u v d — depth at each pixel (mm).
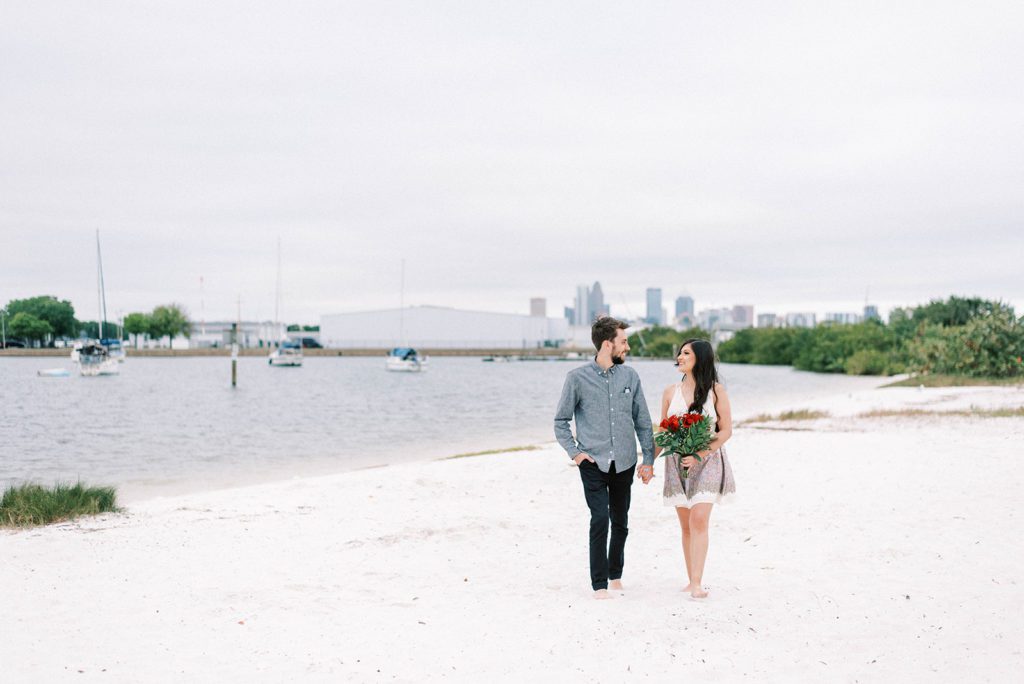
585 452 5895
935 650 4629
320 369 110562
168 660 4711
